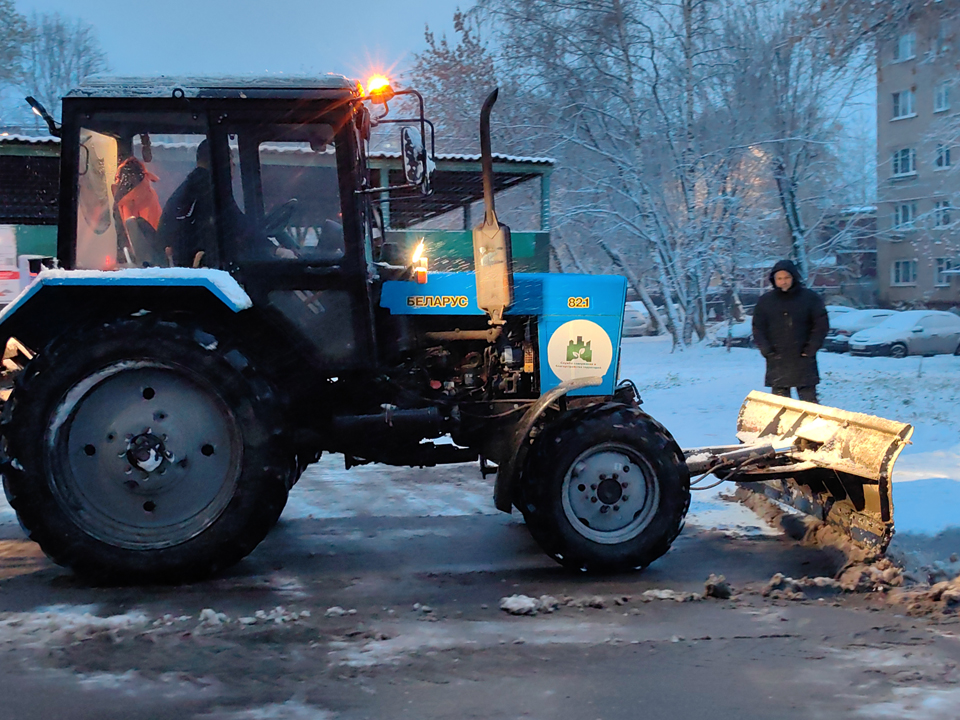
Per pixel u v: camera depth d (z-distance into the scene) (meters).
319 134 4.25
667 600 3.77
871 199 25.33
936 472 6.15
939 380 13.87
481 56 20.58
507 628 3.40
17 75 29.02
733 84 20.61
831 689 2.76
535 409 4.21
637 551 4.16
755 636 3.29
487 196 4.16
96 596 3.82
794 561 4.41
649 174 20.77
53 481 3.92
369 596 3.85
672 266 21.66
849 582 3.97
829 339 24.50
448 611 3.63
